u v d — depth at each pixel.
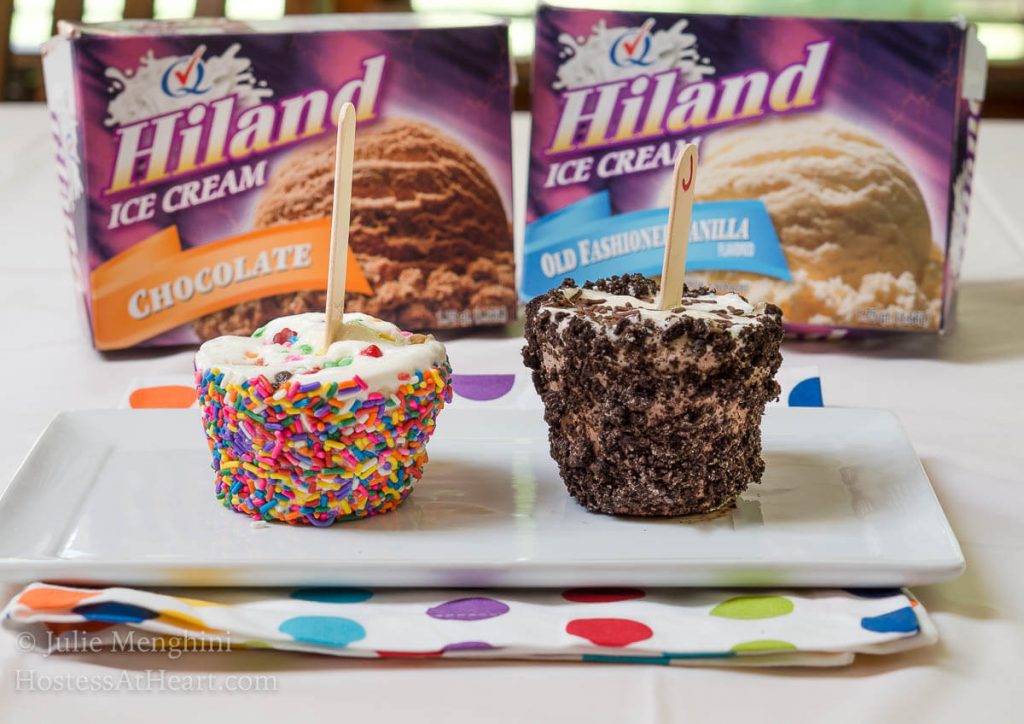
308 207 1.32
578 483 0.97
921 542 0.88
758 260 1.34
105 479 1.01
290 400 0.90
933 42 1.27
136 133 1.28
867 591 0.84
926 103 1.29
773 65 1.30
